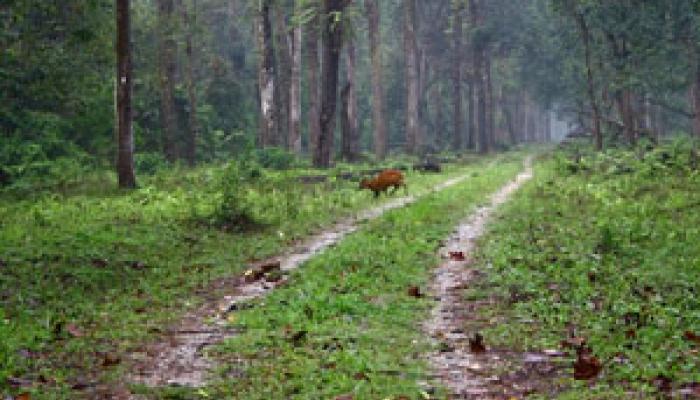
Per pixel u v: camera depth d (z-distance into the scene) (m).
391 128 69.81
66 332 8.54
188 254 13.80
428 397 6.38
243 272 12.40
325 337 8.11
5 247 12.89
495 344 8.00
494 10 68.00
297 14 36.62
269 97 35.16
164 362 7.58
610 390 6.36
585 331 8.25
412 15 51.25
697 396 6.09
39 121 27.22
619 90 44.22
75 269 11.72
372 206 20.89
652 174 25.25
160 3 34.84
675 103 59.97
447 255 13.50
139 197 20.84
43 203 19.39
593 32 45.34
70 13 26.12
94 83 28.56
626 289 10.01
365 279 11.06
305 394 6.45
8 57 25.39
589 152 42.22
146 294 10.77
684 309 8.98
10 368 7.07
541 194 23.12
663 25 39.66
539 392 6.51
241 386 6.75
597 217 16.97
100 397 6.53
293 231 16.55
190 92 37.44
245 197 18.89
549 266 11.56
